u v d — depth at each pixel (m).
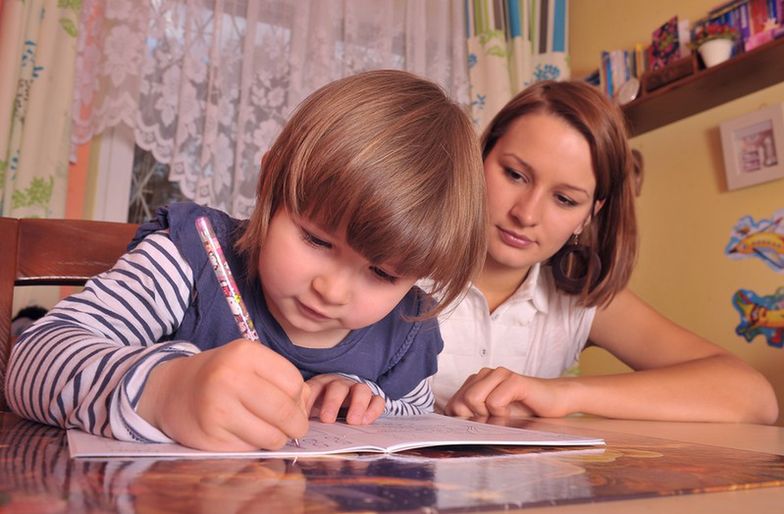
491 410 0.87
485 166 1.15
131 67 1.92
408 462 0.42
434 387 1.25
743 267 1.82
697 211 1.97
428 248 0.60
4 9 1.79
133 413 0.45
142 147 1.96
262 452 0.42
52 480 0.31
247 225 0.74
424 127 0.64
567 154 1.08
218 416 0.42
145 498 0.28
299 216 0.60
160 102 1.98
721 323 1.87
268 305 0.77
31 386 0.55
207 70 2.03
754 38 1.70
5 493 0.27
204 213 0.79
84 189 1.99
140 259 0.73
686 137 2.02
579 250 1.26
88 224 0.96
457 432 0.57
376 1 2.28
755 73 1.72
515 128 1.12
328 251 0.61
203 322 0.75
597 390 0.97
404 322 0.88
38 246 0.92
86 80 1.92
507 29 2.46
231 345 0.45
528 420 0.85
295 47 2.11
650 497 0.34
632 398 0.98
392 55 2.34
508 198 1.12
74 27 1.90
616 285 1.26
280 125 2.08
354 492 0.31
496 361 1.29
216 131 1.99
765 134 1.77
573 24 2.55
